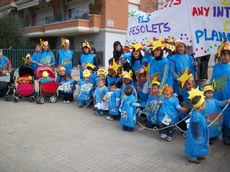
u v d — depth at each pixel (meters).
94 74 8.76
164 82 6.35
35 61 9.78
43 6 32.44
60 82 9.52
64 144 5.46
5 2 36.06
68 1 28.48
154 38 7.46
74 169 4.39
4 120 7.07
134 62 7.38
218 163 4.68
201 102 4.58
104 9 24.72
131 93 6.41
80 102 8.70
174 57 6.61
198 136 4.58
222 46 5.59
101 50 25.38
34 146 5.34
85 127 6.60
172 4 7.04
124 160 4.75
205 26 6.48
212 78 5.77
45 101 9.54
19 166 4.48
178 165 4.58
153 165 4.57
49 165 4.52
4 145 5.38
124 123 6.33
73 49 28.77
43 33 28.72
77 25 24.50
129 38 8.10
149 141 5.71
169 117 5.68
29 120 7.10
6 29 23.95
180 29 6.89
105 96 7.41
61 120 7.16
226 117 5.45
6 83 9.34
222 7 6.29
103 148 5.28
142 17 7.73
